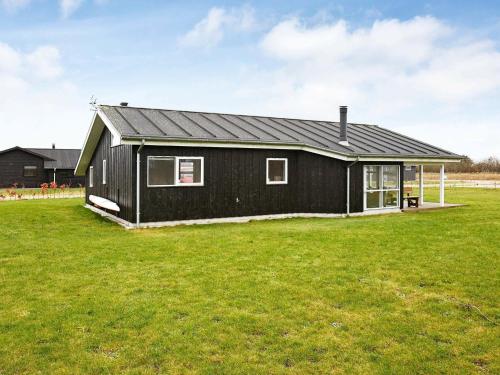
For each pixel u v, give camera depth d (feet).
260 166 46.60
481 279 20.90
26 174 121.08
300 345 13.98
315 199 48.93
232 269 23.07
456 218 42.91
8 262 24.82
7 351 13.51
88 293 19.13
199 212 42.65
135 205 39.27
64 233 35.65
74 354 13.32
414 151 55.47
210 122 49.85
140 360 12.98
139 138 38.17
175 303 17.78
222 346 13.88
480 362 12.92
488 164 201.57
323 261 24.67
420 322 15.83
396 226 37.01
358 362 12.91
